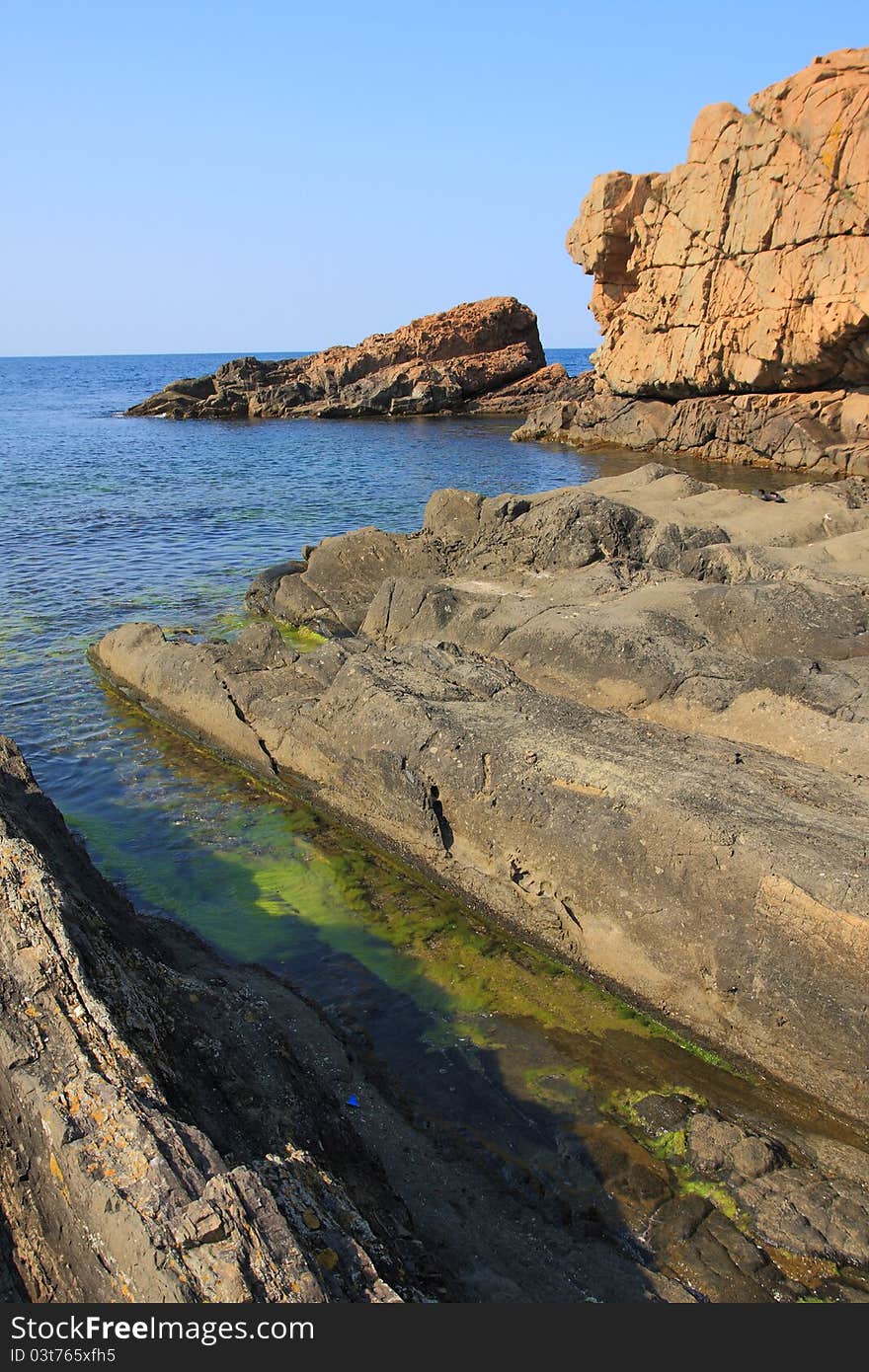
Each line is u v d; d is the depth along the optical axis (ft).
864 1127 24.50
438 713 36.83
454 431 196.24
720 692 38.91
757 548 52.75
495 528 66.59
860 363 123.95
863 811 29.45
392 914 34.47
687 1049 27.84
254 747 43.57
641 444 155.22
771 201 124.26
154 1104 17.65
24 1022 19.21
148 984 24.03
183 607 70.64
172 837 39.34
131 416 250.98
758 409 135.64
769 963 25.93
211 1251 14.83
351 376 239.91
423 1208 21.62
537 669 44.73
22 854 23.85
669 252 143.84
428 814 34.94
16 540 92.53
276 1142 20.04
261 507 109.50
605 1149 23.94
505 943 32.89
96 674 56.70
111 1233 15.34
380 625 55.83
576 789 31.55
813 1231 21.30
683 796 29.48
